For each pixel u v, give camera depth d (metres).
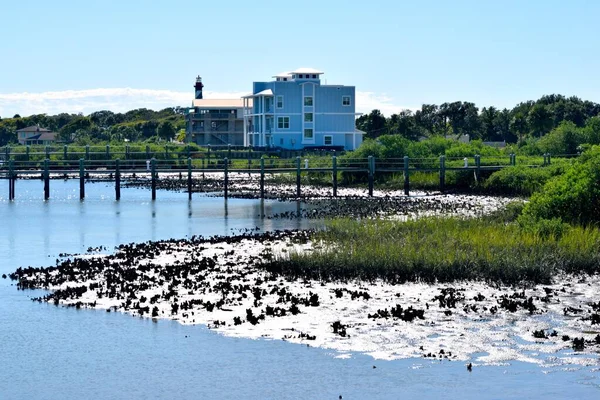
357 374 23.02
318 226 54.00
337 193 80.25
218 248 42.78
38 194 83.31
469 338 25.58
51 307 29.89
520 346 24.86
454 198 72.19
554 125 167.62
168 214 62.94
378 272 33.75
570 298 30.23
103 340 26.11
